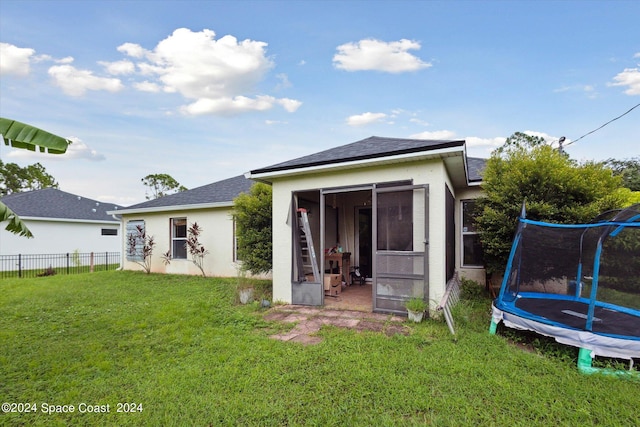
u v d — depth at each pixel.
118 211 13.19
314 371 3.34
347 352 3.82
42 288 8.99
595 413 2.58
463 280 8.17
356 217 9.49
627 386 3.00
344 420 2.51
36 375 3.47
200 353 3.94
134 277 10.96
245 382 3.14
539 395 2.83
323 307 6.20
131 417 2.63
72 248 18.02
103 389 3.11
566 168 6.21
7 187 26.11
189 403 2.80
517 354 3.72
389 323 4.99
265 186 8.70
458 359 3.56
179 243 11.91
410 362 3.48
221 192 12.12
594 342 3.45
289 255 6.68
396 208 5.58
